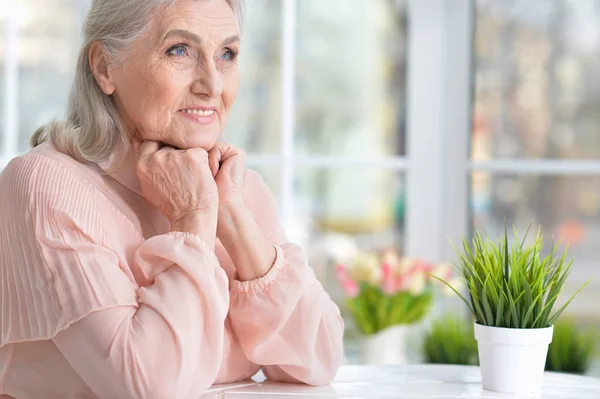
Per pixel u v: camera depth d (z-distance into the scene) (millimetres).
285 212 4023
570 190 5566
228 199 1812
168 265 1659
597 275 5656
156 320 1593
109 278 1604
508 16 5344
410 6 4043
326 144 5293
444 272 3439
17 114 4609
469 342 3311
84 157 1762
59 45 4672
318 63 5281
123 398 1577
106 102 1798
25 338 1620
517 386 1779
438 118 4035
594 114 5492
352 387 1839
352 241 5301
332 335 1884
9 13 4098
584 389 1841
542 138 5430
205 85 1750
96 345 1572
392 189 5293
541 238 1837
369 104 5270
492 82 5359
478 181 5191
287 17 4035
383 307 3383
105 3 1771
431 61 4039
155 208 1837
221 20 1765
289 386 1848
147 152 1771
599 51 5434
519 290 1786
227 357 1836
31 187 1671
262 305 1801
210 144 1799
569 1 5438
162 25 1723
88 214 1666
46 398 1670
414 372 2025
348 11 5254
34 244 1628
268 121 5094
